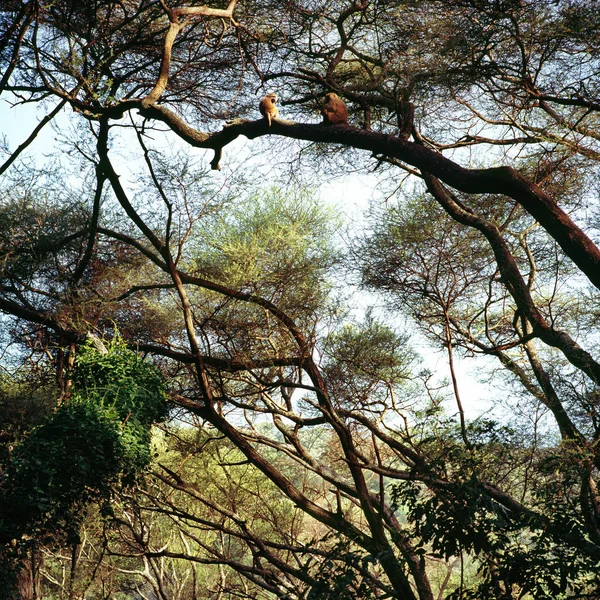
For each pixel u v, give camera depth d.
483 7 8.91
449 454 9.31
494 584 8.44
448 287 13.21
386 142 8.87
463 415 10.23
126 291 13.50
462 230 12.81
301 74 12.09
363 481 11.93
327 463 16.12
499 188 8.53
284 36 11.09
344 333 13.06
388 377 13.10
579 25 8.79
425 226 12.73
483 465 9.74
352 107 12.15
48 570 19.81
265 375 12.88
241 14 11.01
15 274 12.55
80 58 10.04
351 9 10.18
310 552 10.14
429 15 9.36
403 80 10.02
